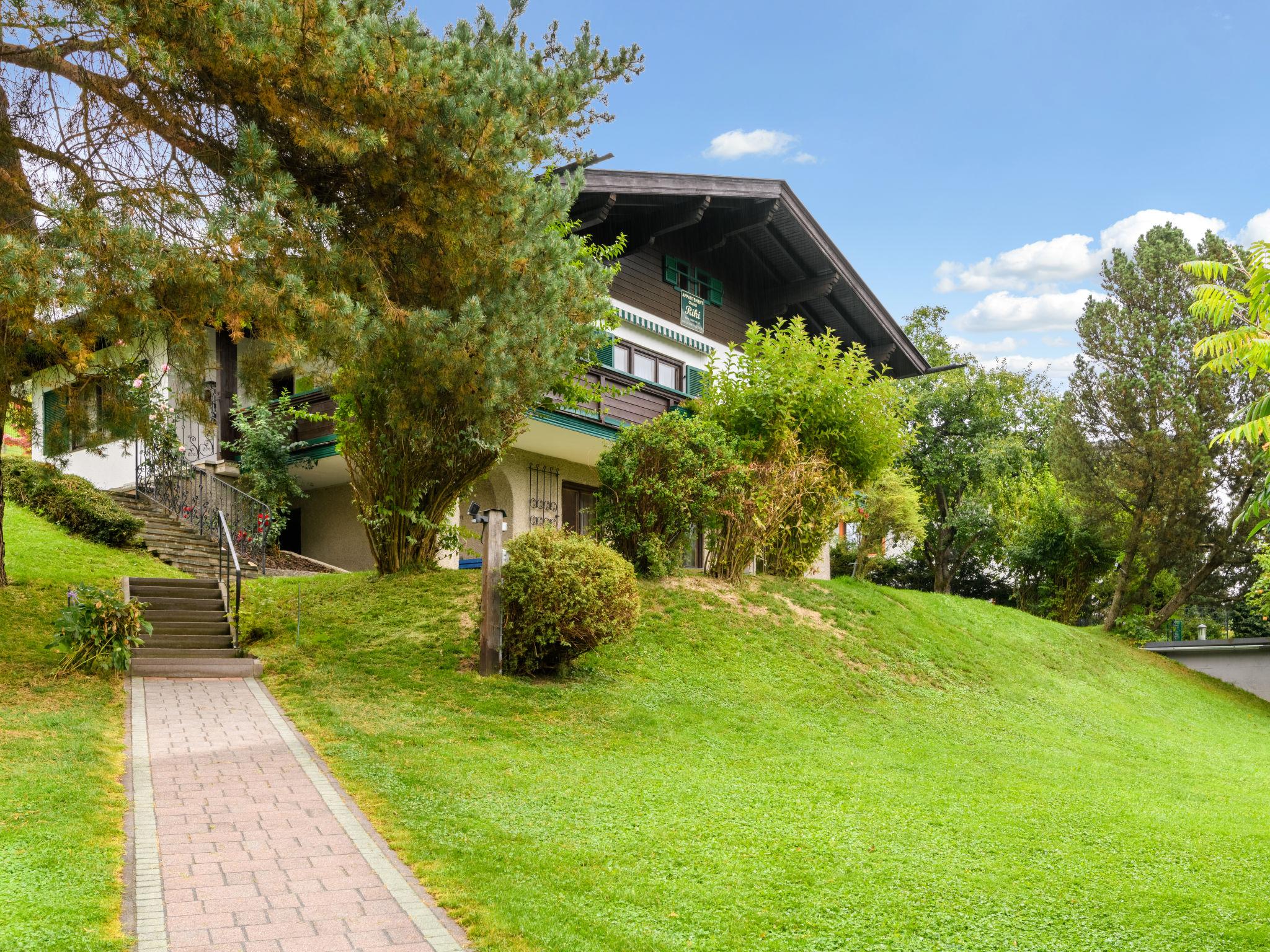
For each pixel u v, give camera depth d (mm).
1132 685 21016
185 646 11836
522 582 11680
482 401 11508
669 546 16531
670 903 6094
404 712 10117
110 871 5699
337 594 14430
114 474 21859
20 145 9742
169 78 8945
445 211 10305
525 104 10938
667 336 22141
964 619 20703
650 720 10961
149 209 9453
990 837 8008
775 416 18531
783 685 13438
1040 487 34688
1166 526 26562
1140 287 26969
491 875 6207
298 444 18547
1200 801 10781
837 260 24188
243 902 5523
